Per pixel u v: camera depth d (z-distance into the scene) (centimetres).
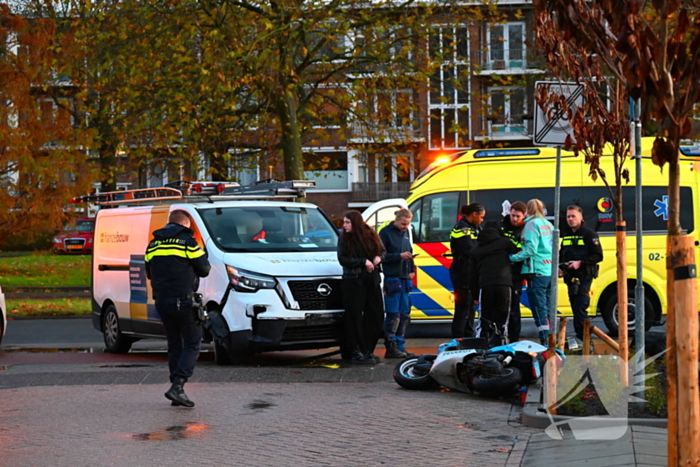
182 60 2466
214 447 759
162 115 2584
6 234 3212
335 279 1280
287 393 1023
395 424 843
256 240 1324
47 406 959
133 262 1452
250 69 2423
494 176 1655
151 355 1472
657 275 1603
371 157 5391
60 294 2697
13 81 3031
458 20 2677
